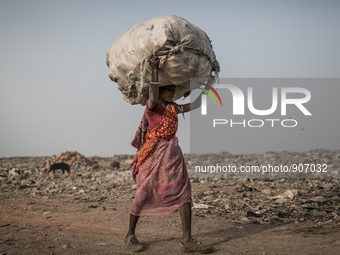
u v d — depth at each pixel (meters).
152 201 3.03
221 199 5.38
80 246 3.16
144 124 3.10
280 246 3.10
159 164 2.98
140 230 3.81
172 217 4.45
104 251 3.02
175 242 3.32
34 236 3.50
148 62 2.81
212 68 3.18
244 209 4.75
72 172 11.79
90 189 7.25
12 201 5.82
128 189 7.08
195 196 5.78
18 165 16.09
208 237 3.47
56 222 4.19
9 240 3.33
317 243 3.12
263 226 3.85
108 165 14.06
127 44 2.90
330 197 5.24
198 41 2.85
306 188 6.06
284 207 4.75
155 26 2.78
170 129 3.03
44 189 7.46
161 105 3.01
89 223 4.15
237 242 3.28
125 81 3.04
